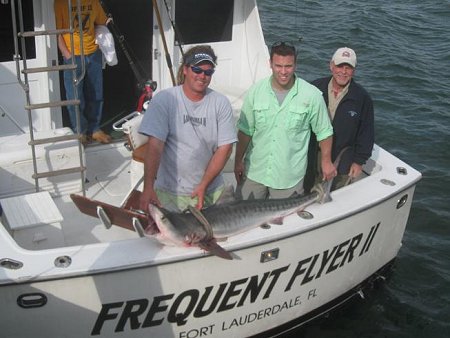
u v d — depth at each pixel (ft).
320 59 38.68
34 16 16.53
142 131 12.24
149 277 12.42
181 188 12.93
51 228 14.11
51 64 17.17
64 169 15.84
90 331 12.68
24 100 17.20
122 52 20.43
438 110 32.19
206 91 12.43
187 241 12.07
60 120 17.99
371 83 35.73
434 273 19.12
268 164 14.15
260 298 14.03
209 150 12.76
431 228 21.58
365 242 15.35
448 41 44.65
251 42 19.49
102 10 17.12
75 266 11.87
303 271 14.32
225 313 13.78
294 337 15.94
